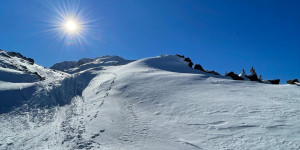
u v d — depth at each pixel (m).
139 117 16.83
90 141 12.82
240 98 19.44
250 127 12.62
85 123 16.27
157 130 13.93
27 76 42.69
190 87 25.44
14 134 14.82
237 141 11.20
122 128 14.79
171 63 54.69
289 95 20.61
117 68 51.28
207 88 24.73
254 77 46.19
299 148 9.77
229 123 13.55
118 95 24.45
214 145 11.13
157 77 32.41
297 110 14.85
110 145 12.09
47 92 29.44
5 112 20.80
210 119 14.63
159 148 11.21
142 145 11.80
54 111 21.23
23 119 18.66
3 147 12.52
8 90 28.06
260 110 15.38
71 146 12.21
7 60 60.41
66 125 16.23
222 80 29.75
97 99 24.06
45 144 12.78
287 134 11.22
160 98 21.50
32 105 23.47
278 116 13.88
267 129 12.07
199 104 18.20
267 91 22.92
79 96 27.86
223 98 19.67
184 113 16.52
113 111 18.83
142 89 25.92
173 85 26.88
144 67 46.72
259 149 10.14
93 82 35.38
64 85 34.75
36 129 15.82
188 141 11.93
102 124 15.73
